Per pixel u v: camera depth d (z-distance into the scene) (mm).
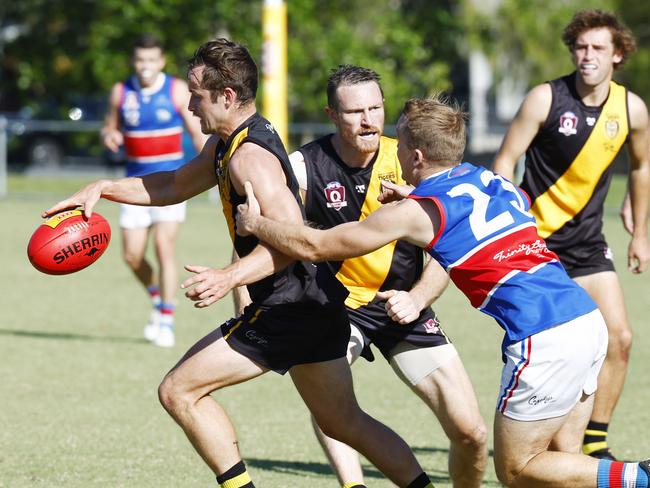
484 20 117625
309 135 100812
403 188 17359
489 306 16500
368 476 22125
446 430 19031
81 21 110438
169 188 18953
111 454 23109
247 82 16922
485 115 136375
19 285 49594
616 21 23297
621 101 23781
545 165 23891
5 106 123875
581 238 23797
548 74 118500
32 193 92000
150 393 29219
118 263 58219
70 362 33188
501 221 16406
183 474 21625
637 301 46625
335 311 17219
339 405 17578
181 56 104125
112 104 38094
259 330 16797
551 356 16062
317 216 19844
